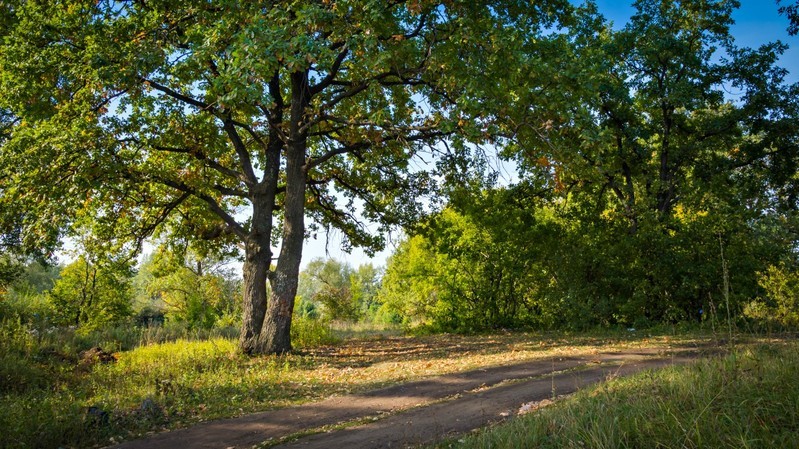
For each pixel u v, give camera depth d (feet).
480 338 66.39
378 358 47.78
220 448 20.85
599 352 42.16
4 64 43.39
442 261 83.51
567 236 76.74
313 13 37.60
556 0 53.62
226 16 41.73
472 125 41.96
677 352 38.63
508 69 44.80
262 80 39.52
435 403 26.84
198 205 58.54
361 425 23.25
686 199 76.28
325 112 51.65
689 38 72.90
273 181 53.72
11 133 52.31
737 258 61.16
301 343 65.00
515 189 80.38
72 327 69.72
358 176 67.56
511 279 80.48
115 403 27.09
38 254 66.95
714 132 72.49
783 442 12.62
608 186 79.97
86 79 45.16
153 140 49.70
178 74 45.80
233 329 83.25
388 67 45.16
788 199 78.43
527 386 29.37
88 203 50.67
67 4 45.52
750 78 69.46
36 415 22.68
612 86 68.59
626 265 68.95
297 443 21.07
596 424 15.16
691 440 13.25
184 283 117.19
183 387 31.01
